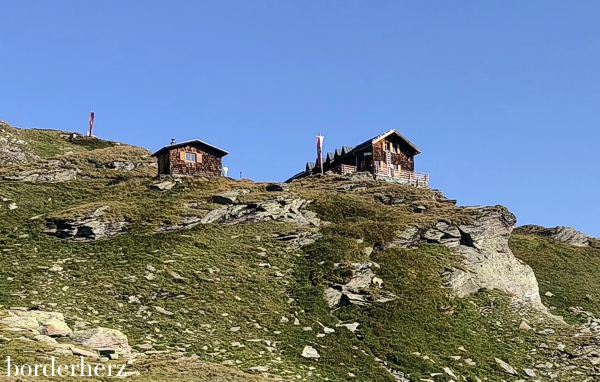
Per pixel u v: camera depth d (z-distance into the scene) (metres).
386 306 54.88
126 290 51.62
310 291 55.81
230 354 43.97
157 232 63.66
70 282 52.75
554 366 51.66
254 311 51.41
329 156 106.50
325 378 43.12
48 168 86.31
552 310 66.38
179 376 35.81
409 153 100.00
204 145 84.69
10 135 108.81
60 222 64.44
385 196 79.81
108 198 74.81
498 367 50.03
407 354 48.72
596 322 62.19
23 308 46.06
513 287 65.25
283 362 44.38
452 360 49.44
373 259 62.81
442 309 56.44
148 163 98.44
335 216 71.62
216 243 62.47
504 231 70.25
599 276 77.75
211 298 52.28
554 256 82.00
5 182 78.88
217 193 73.50
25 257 57.41
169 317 48.44
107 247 60.47
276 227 67.00
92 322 45.38
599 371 50.88
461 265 63.69
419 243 66.94
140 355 40.53
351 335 50.41
